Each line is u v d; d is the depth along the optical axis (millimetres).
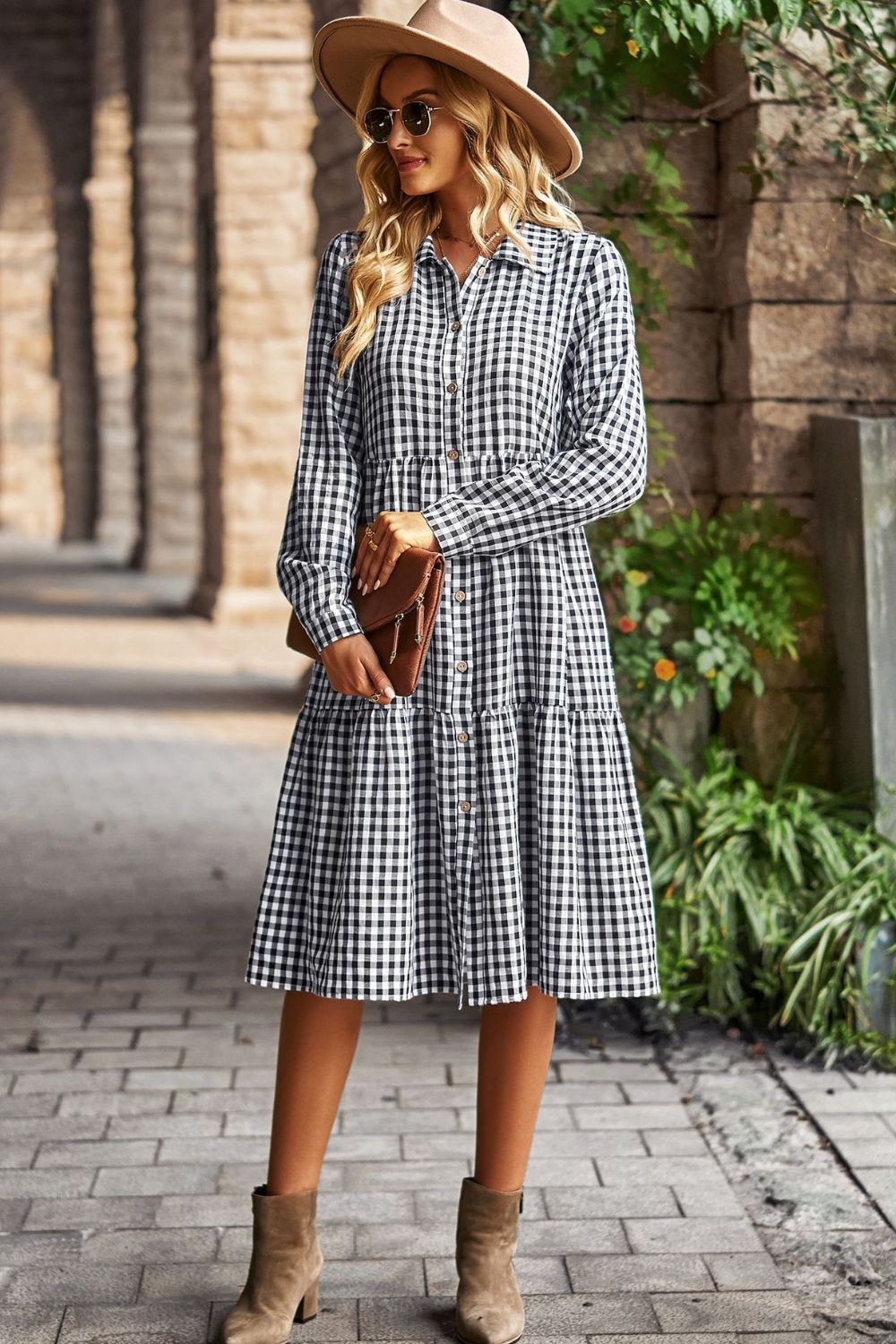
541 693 2527
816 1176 3307
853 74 4145
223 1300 2795
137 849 6207
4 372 29016
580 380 2580
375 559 2463
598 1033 4129
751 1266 2924
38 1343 2645
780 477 4289
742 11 3682
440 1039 4133
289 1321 2635
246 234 12859
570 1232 3053
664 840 4176
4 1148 3426
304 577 2541
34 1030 4184
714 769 4309
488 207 2541
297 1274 2648
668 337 4465
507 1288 2684
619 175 4320
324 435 2619
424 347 2541
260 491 13281
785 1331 2699
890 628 4004
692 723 4438
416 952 2557
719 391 4484
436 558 2416
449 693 2514
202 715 9398
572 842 2547
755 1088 3777
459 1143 3459
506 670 2523
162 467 17828
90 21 20688
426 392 2531
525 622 2535
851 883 4004
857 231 4238
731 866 4098
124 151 21000
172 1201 3180
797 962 4016
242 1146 3447
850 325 4270
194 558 18172
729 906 4098
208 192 13133
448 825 2523
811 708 4312
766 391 4262
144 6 16234
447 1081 3826
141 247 17328
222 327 12969
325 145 8945
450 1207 3148
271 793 7297
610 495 2504
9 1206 3146
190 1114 3625
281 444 13219
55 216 21891
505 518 2459
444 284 2574
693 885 4105
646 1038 4094
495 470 2514
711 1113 3629
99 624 13781
